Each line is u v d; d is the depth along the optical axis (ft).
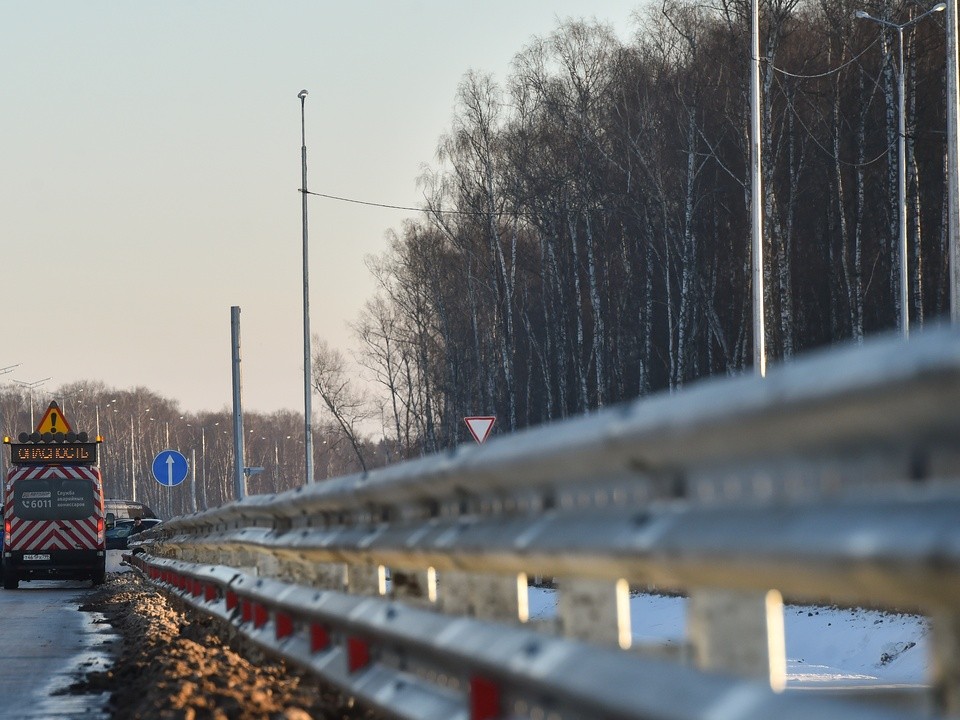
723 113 347.77
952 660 22.09
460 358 494.18
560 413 430.20
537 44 401.49
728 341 376.07
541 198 396.16
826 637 118.52
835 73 346.13
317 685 57.62
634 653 24.49
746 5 310.45
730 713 19.44
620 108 369.09
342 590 60.49
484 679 32.48
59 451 242.58
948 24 194.59
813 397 18.58
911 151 320.09
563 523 30.58
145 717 51.80
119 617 131.03
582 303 443.73
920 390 16.35
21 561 239.09
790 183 334.85
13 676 80.28
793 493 21.20
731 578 22.77
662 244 372.99
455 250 479.41
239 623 79.46
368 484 47.70
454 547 37.73
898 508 17.72
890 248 337.31
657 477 26.02
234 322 272.92
